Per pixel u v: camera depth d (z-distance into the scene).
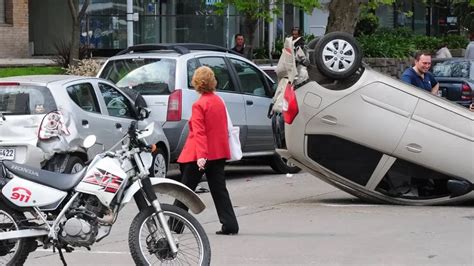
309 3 35.00
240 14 40.38
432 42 54.28
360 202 20.77
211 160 16.28
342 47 18.88
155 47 24.31
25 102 19.94
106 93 21.92
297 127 19.36
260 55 43.47
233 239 16.20
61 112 19.89
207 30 45.50
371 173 19.66
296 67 19.12
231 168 28.59
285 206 20.17
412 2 61.38
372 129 19.17
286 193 22.50
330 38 18.88
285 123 19.55
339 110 19.14
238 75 25.16
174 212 12.81
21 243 12.80
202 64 24.02
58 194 12.66
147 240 12.66
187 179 16.56
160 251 12.57
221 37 45.34
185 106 23.00
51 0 46.56
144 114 14.34
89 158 20.55
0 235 12.52
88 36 45.31
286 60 19.19
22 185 12.63
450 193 19.84
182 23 45.78
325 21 52.94
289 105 19.14
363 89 19.11
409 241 15.89
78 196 12.68
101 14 45.16
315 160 19.72
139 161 12.77
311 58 19.27
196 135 16.20
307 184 24.30
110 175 12.59
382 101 19.14
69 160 19.91
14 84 20.20
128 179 12.76
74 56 33.41
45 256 15.11
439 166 19.38
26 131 19.72
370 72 19.30
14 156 19.62
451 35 63.25
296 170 26.95
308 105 19.19
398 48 47.47
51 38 46.78
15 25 43.12
